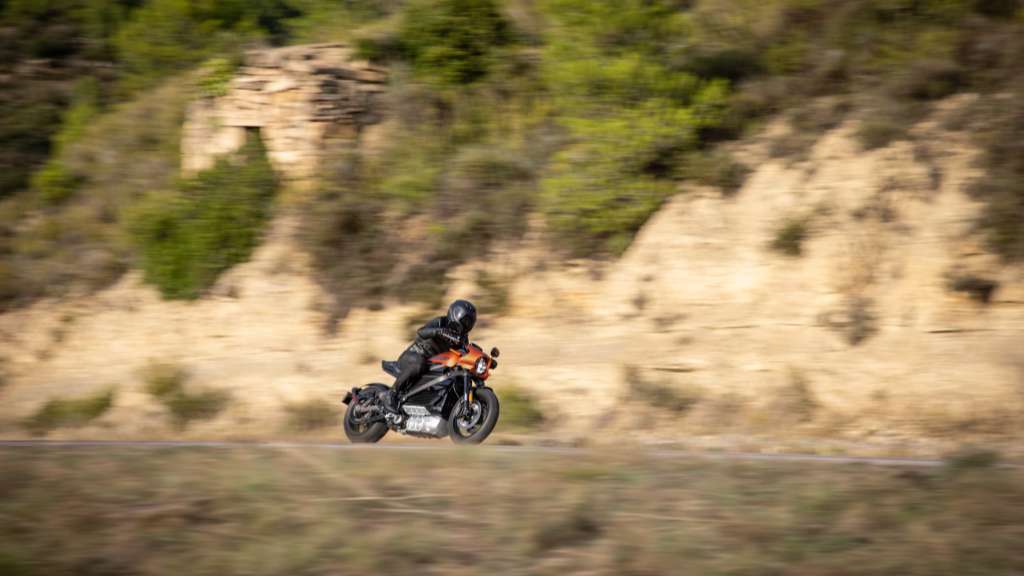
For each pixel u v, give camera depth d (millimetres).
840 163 31359
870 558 10398
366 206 36969
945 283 27750
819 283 29344
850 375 26812
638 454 16219
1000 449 21172
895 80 32594
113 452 17234
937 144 30312
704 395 27781
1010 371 25156
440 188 36625
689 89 33875
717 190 32594
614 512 12438
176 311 37344
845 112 33000
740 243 31172
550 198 33750
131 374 35219
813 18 35375
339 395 31469
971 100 31234
